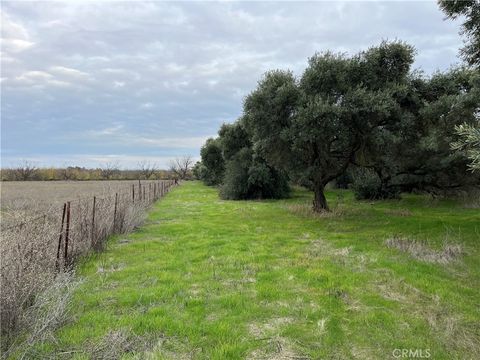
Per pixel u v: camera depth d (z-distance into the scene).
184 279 6.62
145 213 15.20
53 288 5.04
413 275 6.64
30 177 65.69
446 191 20.34
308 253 8.64
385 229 11.62
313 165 15.85
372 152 15.34
